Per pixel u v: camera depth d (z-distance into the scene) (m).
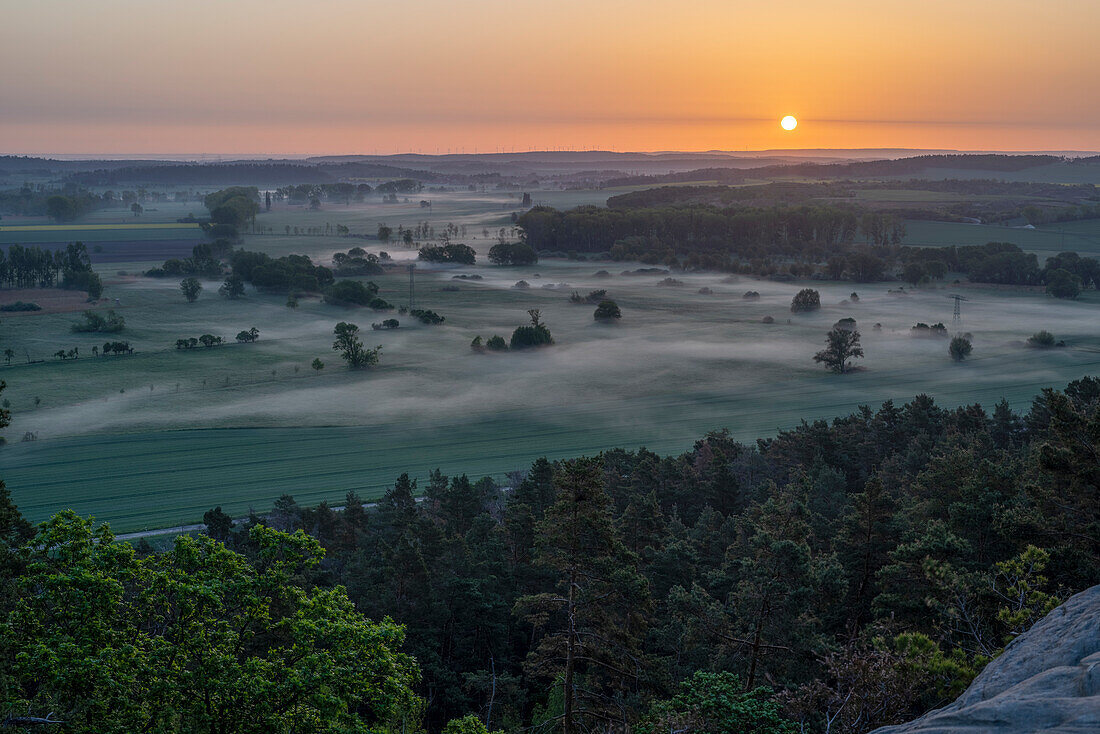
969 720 11.85
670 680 33.06
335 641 23.23
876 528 40.75
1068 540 34.44
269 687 21.67
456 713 45.38
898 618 34.38
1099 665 11.91
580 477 30.52
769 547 33.91
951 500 50.06
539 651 33.81
